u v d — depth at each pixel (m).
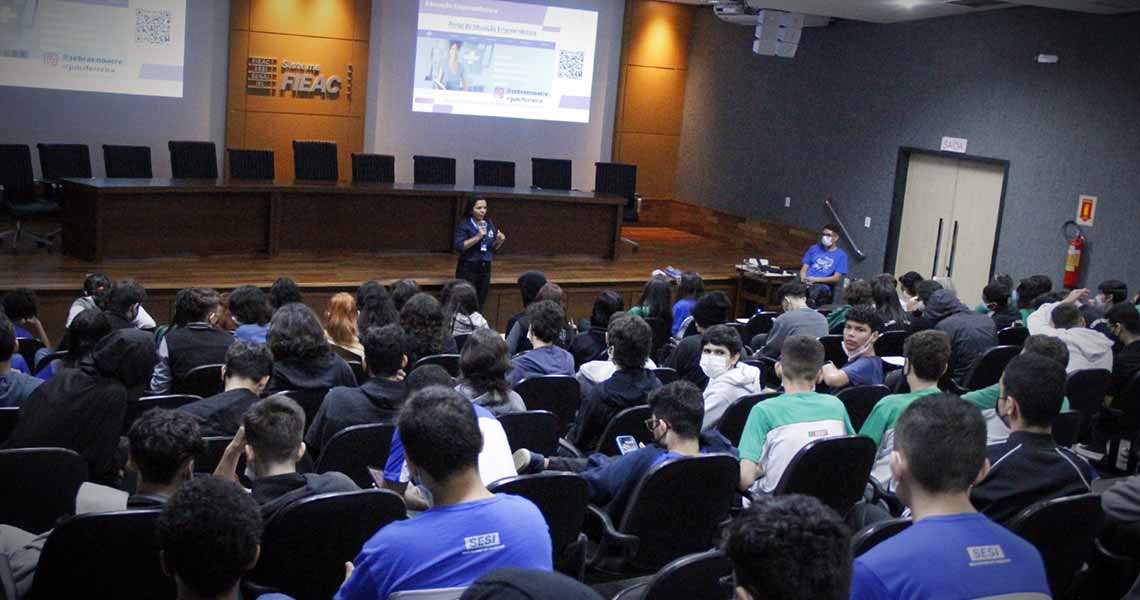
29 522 3.37
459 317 6.73
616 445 4.41
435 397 2.21
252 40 13.09
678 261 13.23
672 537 3.65
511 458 3.31
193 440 2.86
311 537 2.85
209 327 5.33
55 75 12.07
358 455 3.88
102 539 2.65
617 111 15.72
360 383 5.47
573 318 11.45
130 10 12.35
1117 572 3.28
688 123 16.09
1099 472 6.37
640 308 7.28
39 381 4.43
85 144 12.16
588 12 15.01
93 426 3.81
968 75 11.70
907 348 4.15
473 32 14.28
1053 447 3.05
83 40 12.16
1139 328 6.66
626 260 13.00
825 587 1.43
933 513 2.03
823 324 6.74
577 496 3.35
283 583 2.88
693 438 3.57
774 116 14.55
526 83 14.76
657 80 15.92
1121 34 10.06
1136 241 10.00
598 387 4.59
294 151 11.89
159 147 12.80
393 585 2.13
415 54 14.04
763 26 11.77
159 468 2.83
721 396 4.71
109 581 2.70
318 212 11.20
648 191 16.17
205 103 12.99
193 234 10.48
